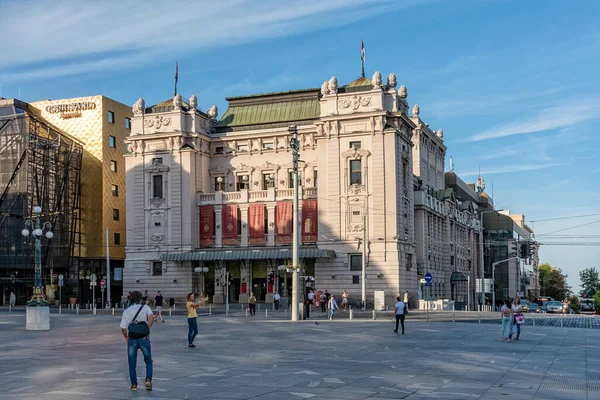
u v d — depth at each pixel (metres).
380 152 78.00
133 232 87.50
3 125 94.38
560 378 18.88
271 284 81.75
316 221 80.81
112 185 101.81
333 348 27.77
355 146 79.12
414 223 87.81
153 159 87.25
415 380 18.20
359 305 76.31
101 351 25.97
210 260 83.44
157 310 48.84
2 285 96.25
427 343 30.69
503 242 144.75
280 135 86.25
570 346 29.64
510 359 23.83
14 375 18.72
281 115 89.44
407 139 83.12
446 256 103.06
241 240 84.06
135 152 88.19
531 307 93.81
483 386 17.20
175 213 85.56
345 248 78.12
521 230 167.12
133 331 16.06
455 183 129.12
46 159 94.81
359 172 79.12
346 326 43.31
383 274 76.31
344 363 22.22
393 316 59.47
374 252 77.00
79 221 99.88
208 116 91.62
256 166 87.25
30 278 94.94
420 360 23.27
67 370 19.83
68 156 97.94
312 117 87.25
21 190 92.69
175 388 16.48
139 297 16.64
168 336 34.16
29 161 92.62
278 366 21.19
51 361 22.30
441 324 46.69
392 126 78.25
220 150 89.75
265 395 15.53
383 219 77.12
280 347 28.11
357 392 16.09
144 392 15.82
